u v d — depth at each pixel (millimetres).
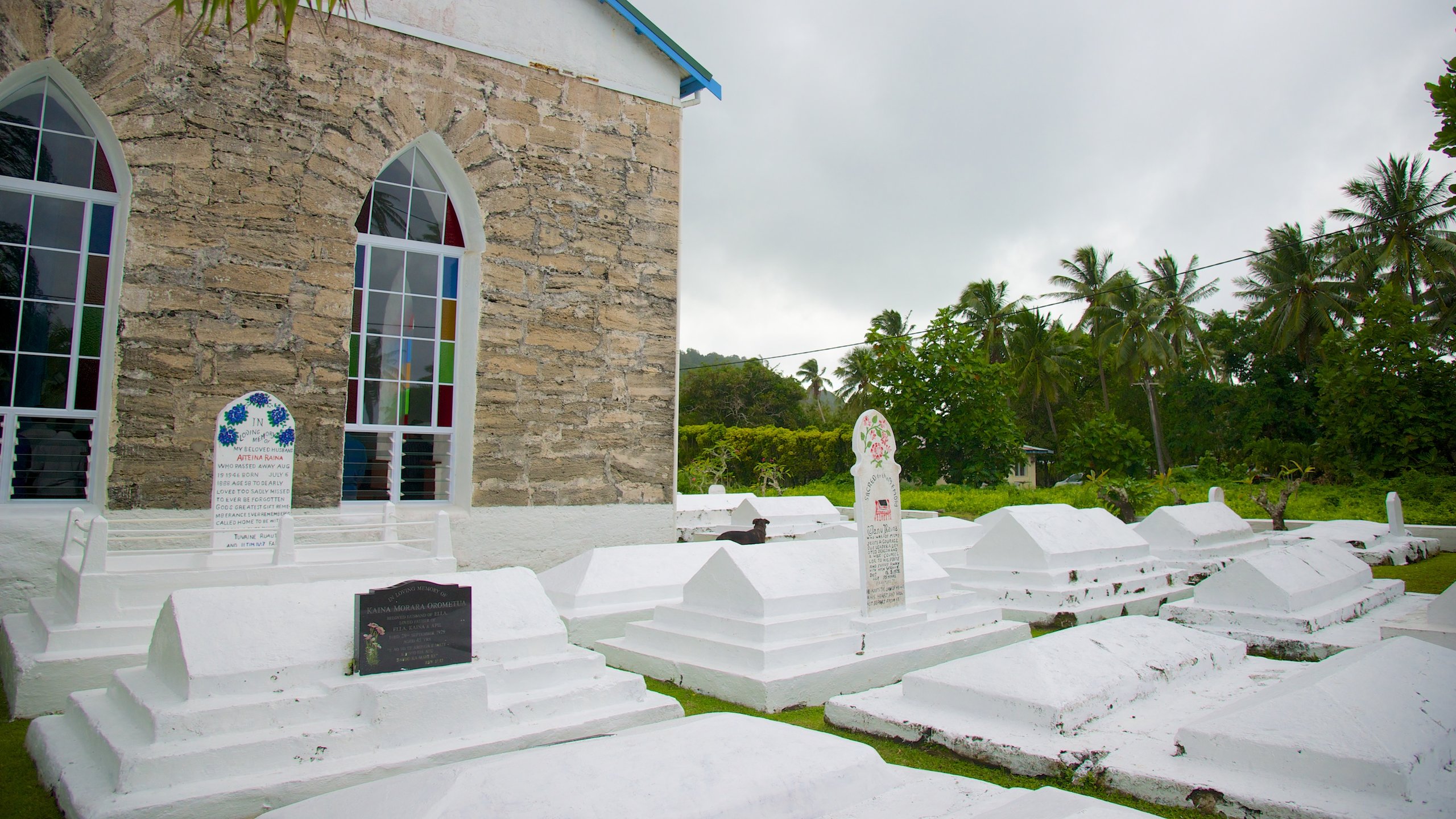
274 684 3785
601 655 4855
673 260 10586
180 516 7438
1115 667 4766
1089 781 3762
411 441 9180
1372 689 3873
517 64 9531
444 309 9383
